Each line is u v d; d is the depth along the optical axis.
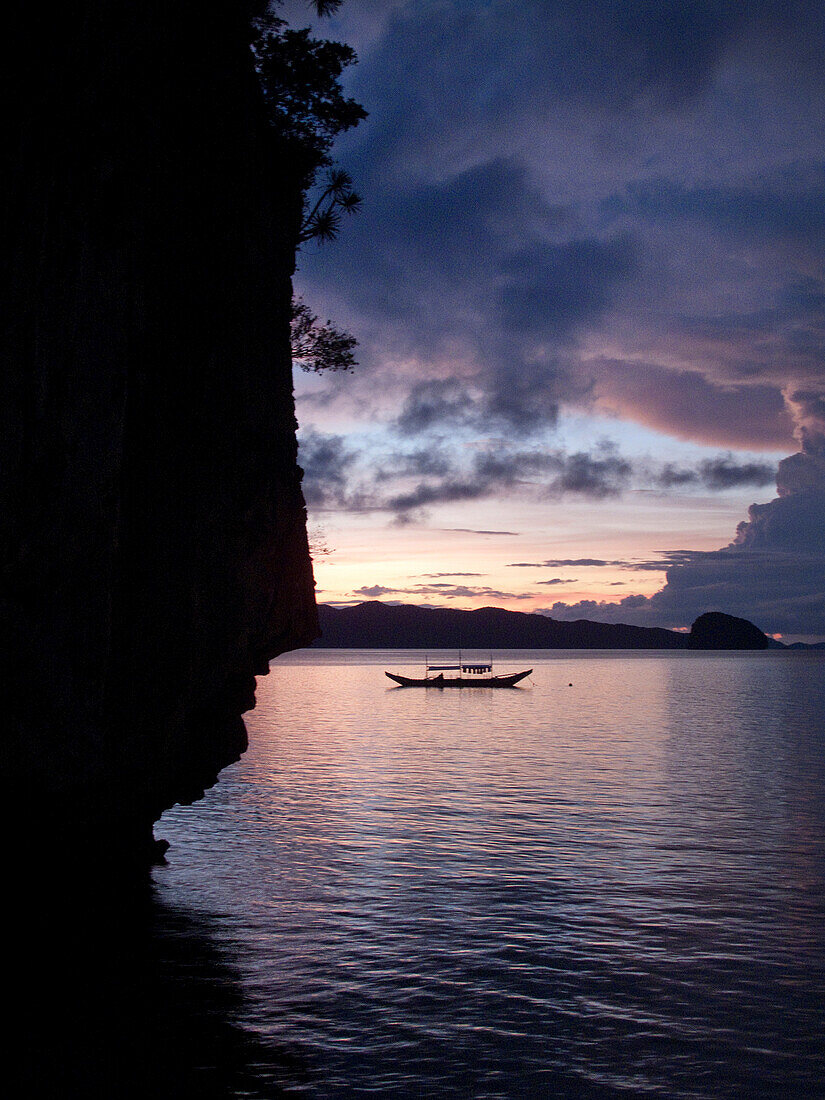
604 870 23.06
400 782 37.62
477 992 15.22
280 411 19.33
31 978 14.70
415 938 17.86
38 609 12.52
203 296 15.97
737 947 17.44
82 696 12.96
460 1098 11.84
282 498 19.22
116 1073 12.19
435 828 28.05
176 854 24.45
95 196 13.25
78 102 13.13
